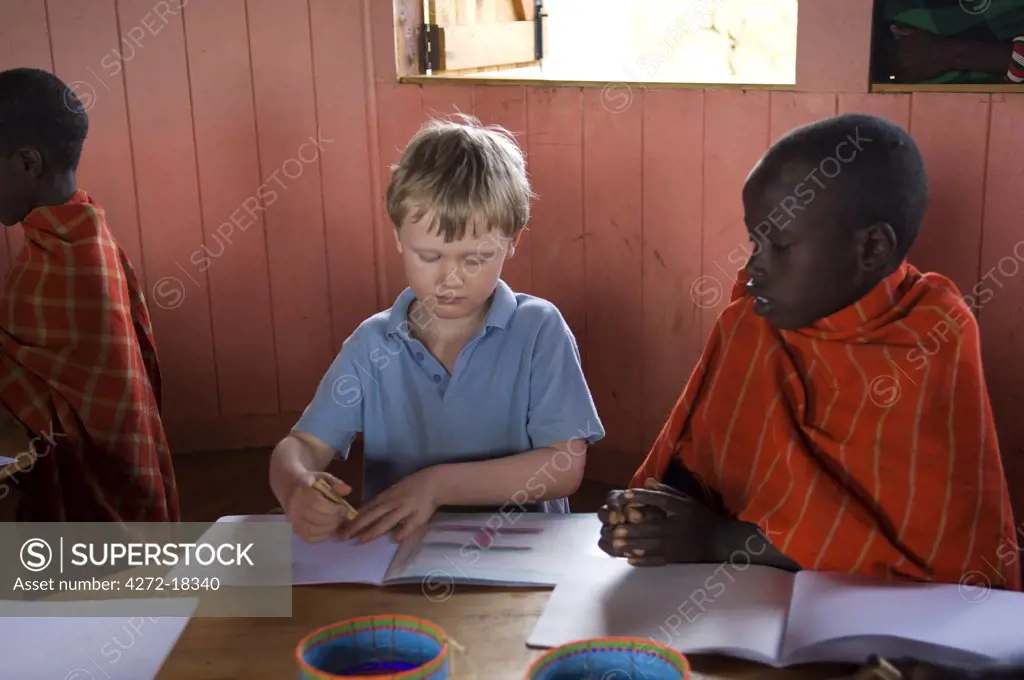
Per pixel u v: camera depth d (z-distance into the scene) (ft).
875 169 3.53
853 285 3.67
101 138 9.23
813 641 2.96
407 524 3.91
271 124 9.29
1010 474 6.52
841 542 3.54
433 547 3.75
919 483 3.57
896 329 3.64
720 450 4.03
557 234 8.61
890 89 6.55
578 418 4.63
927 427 3.59
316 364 9.89
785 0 10.02
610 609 3.25
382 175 9.29
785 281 3.68
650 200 8.03
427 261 4.33
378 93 9.11
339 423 4.62
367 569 3.58
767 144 7.25
